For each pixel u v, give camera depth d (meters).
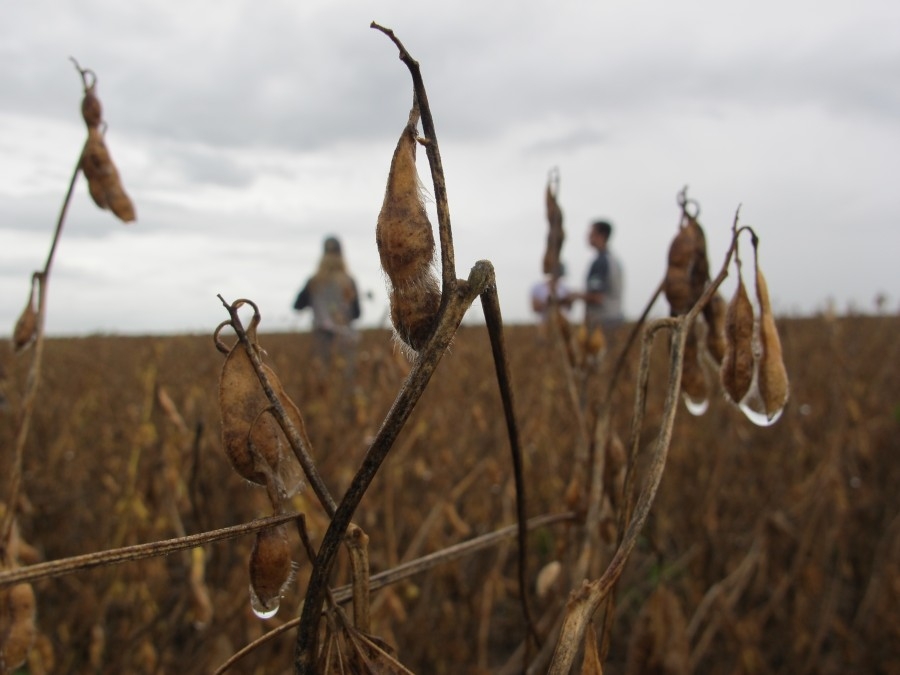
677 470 4.23
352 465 2.99
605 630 1.17
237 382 0.90
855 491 4.14
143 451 3.19
